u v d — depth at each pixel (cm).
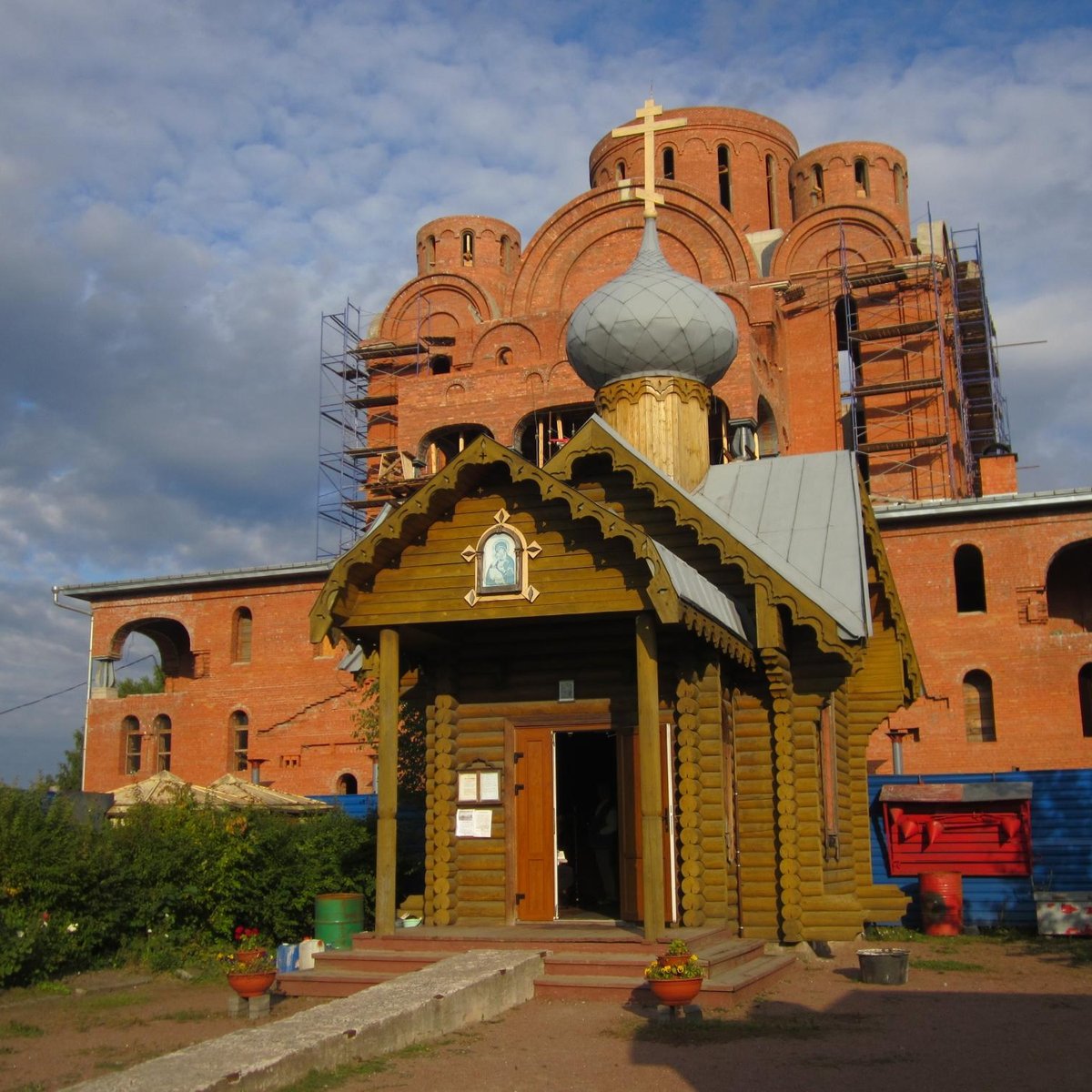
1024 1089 1025
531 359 5084
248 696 4259
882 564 2170
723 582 1867
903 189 5266
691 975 1318
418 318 5444
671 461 2300
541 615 1606
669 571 1509
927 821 2408
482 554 1650
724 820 1719
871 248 5056
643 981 1436
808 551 1977
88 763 4431
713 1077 1071
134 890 1956
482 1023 1312
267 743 4203
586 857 2123
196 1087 939
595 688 1789
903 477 4766
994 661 3519
